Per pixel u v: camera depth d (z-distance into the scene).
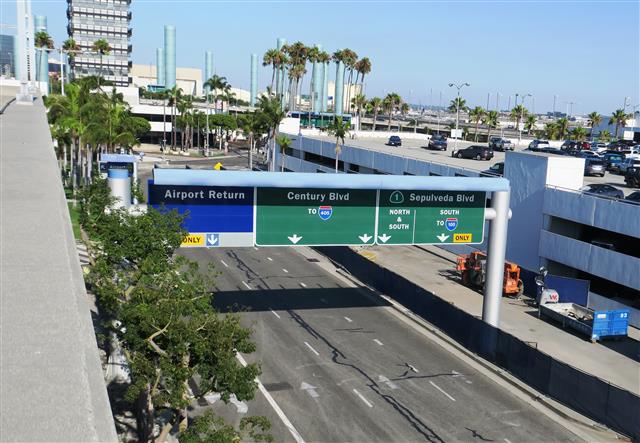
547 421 21.33
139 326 14.78
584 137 118.38
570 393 22.28
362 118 159.62
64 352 3.74
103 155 56.56
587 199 35.16
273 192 25.47
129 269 19.17
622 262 32.59
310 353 26.20
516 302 36.22
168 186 24.25
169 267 18.31
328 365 25.02
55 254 5.61
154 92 175.75
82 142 62.16
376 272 37.03
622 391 20.33
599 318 29.64
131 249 19.28
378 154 58.44
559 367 22.70
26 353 3.68
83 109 62.19
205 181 23.70
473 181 27.08
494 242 28.11
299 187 25.28
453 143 90.62
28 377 3.42
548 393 23.22
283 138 75.12
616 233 36.91
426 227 27.61
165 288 16.88
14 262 5.29
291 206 25.78
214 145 138.75
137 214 22.14
